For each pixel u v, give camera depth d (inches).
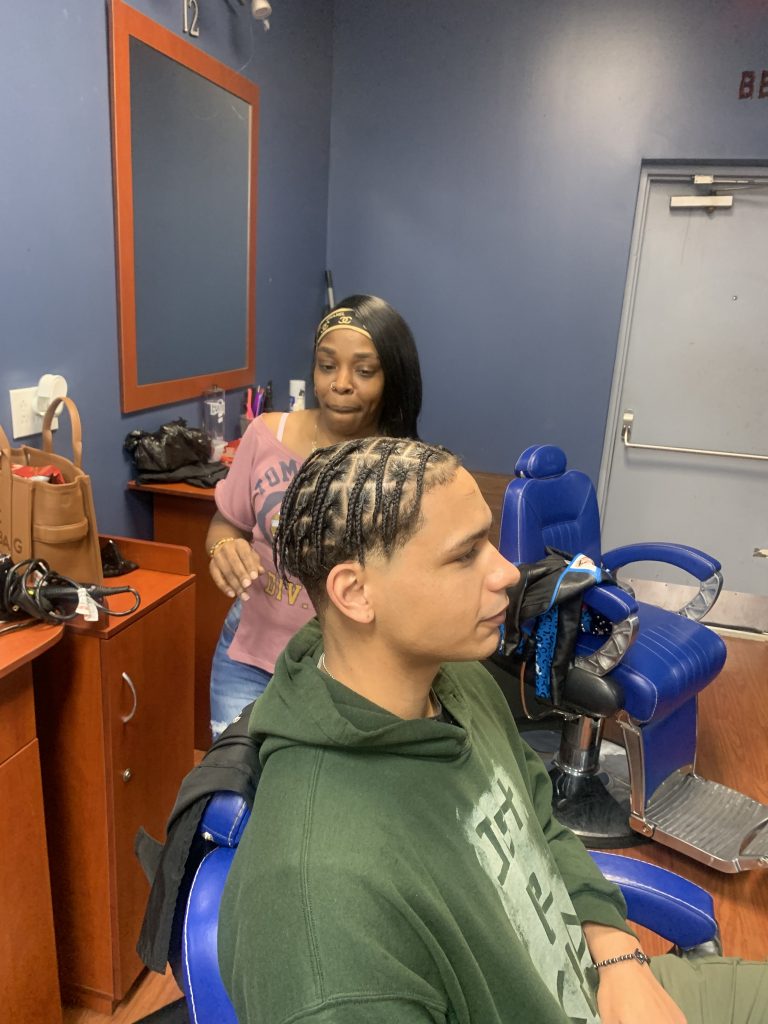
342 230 129.3
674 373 130.1
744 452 130.3
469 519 23.4
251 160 95.7
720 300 125.1
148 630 52.7
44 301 60.8
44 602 43.8
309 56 112.3
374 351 50.3
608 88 114.3
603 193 118.5
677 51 111.0
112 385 71.8
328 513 23.9
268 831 21.5
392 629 23.9
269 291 108.7
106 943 53.9
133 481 76.5
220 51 86.0
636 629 68.1
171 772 58.4
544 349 126.8
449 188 123.6
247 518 55.7
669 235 124.2
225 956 21.2
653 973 35.0
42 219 59.4
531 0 113.4
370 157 125.3
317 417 54.4
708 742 95.7
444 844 23.7
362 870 20.1
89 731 49.7
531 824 30.1
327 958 18.4
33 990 48.1
